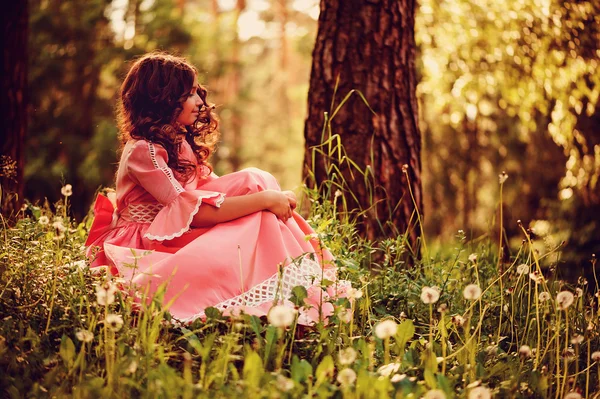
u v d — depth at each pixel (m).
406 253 4.05
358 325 2.95
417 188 4.27
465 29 7.85
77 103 14.17
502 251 3.96
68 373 2.19
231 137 21.89
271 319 2.08
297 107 27.19
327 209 3.73
